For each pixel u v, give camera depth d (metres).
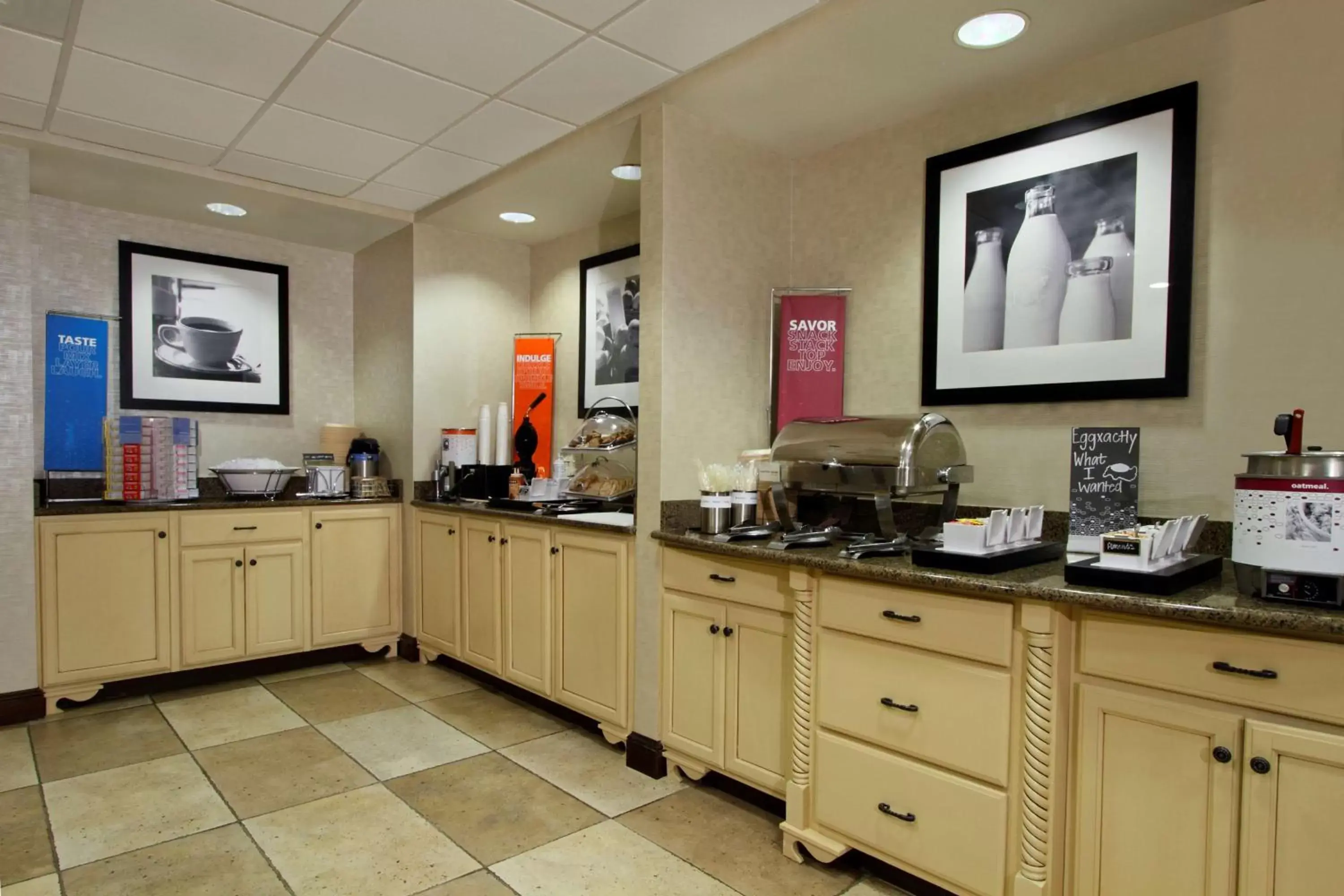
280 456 4.41
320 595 4.00
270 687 3.74
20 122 3.00
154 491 3.69
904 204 2.80
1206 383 2.11
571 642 3.15
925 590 1.92
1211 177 2.11
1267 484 1.56
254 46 2.44
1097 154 2.30
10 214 3.11
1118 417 2.28
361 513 4.14
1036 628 1.71
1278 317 2.00
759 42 2.38
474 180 3.62
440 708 3.45
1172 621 1.55
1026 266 2.44
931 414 2.63
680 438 2.80
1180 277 2.13
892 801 2.00
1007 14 2.12
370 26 2.32
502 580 3.54
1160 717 1.57
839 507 2.84
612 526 2.93
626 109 2.86
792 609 2.30
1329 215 1.92
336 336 4.62
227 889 2.03
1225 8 2.06
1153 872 1.59
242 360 4.26
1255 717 1.46
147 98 2.79
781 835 2.36
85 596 3.37
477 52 2.46
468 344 4.34
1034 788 1.72
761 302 3.08
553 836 2.32
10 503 3.17
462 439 4.10
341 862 2.16
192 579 3.63
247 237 4.30
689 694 2.64
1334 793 1.38
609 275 4.01
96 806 2.48
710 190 2.86
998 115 2.55
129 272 3.90
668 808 2.52
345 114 2.93
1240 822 1.47
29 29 2.34
